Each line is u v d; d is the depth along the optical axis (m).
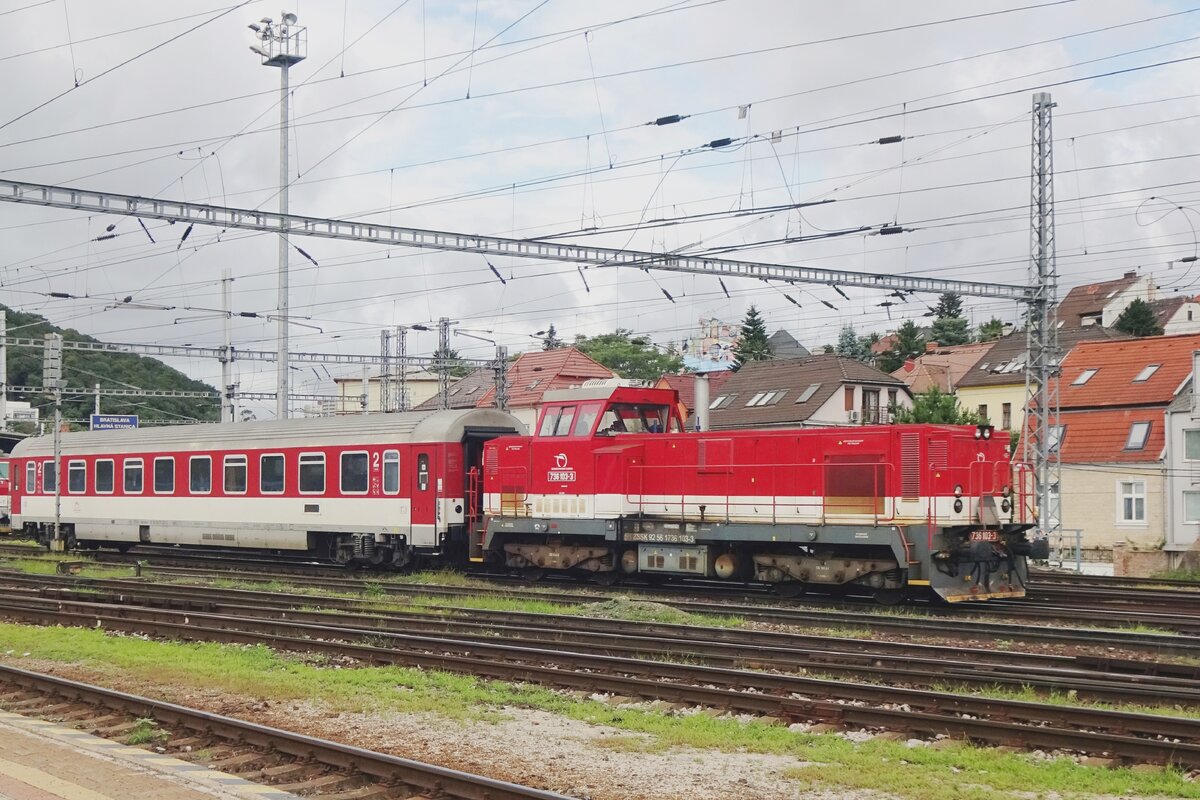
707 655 14.18
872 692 11.51
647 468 22.91
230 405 44.75
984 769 9.20
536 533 24.50
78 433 35.41
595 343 83.69
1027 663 13.60
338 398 47.94
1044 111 30.31
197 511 30.42
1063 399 46.31
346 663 14.46
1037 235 30.62
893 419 44.03
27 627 17.77
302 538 28.09
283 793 8.50
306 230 23.47
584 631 16.17
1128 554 31.00
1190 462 39.62
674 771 9.32
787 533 20.50
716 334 85.38
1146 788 8.61
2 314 50.41
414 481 25.94
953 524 19.16
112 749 9.68
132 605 20.69
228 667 14.05
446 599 21.12
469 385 62.12
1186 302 71.19
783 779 9.07
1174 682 11.95
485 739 10.46
